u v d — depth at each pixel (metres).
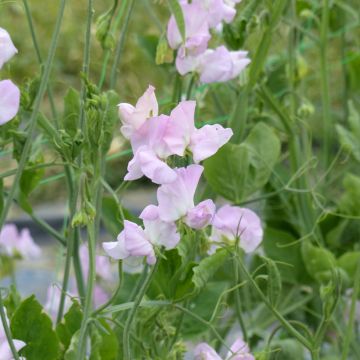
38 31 4.69
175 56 1.38
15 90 1.18
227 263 1.61
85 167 1.21
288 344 1.56
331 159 1.79
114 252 1.19
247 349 1.32
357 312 1.67
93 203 1.21
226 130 1.17
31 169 1.33
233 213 1.32
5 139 1.30
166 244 1.18
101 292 1.65
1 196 1.39
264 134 1.52
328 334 1.73
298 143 1.62
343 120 1.91
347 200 1.68
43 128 1.32
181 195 1.17
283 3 1.45
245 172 1.50
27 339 1.30
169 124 1.16
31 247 1.76
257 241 1.32
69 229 1.34
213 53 1.33
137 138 1.17
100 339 1.32
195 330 1.41
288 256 1.67
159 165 1.14
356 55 1.88
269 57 1.92
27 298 1.30
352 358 1.70
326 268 1.60
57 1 4.85
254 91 1.58
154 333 1.34
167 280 1.33
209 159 1.49
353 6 2.16
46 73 1.21
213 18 1.32
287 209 1.71
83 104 1.24
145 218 1.17
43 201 3.78
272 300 1.27
